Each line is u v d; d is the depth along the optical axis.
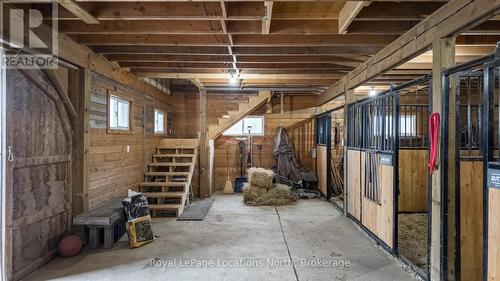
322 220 5.39
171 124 8.48
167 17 3.11
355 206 5.16
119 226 4.38
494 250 2.07
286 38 4.00
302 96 8.72
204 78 6.44
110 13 3.10
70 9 2.87
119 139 5.28
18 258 3.10
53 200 3.66
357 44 3.96
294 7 3.20
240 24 3.54
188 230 4.79
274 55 4.52
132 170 5.84
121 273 3.26
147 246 4.07
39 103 3.41
